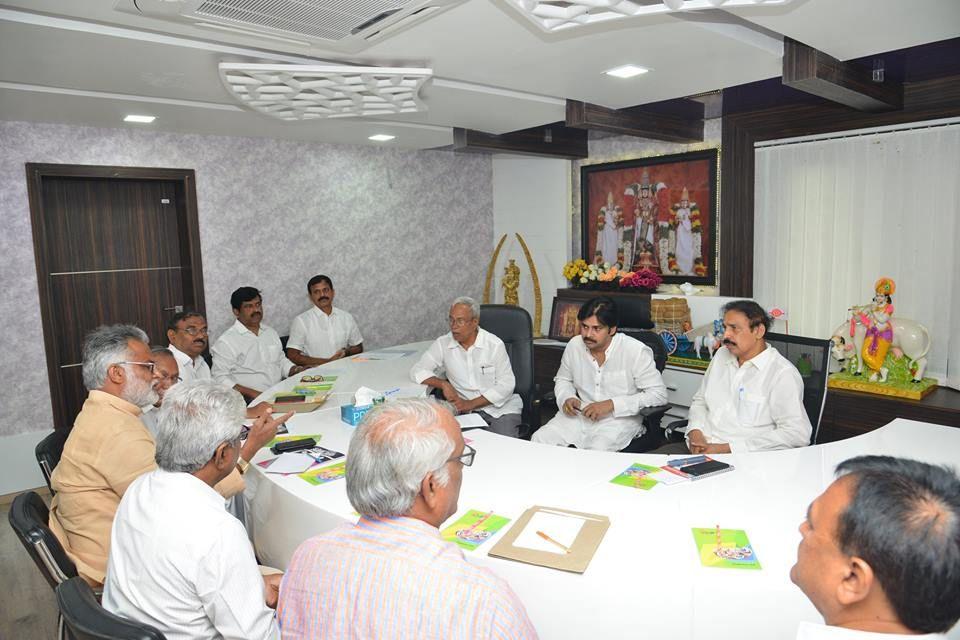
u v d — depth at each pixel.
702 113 4.25
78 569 1.76
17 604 2.83
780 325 4.18
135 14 2.04
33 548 1.56
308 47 2.45
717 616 1.41
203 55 2.50
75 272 4.27
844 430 3.54
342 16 2.10
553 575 1.45
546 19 2.15
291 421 2.68
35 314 4.01
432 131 4.50
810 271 4.01
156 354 2.32
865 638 0.74
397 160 5.50
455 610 0.99
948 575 0.70
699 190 4.62
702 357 4.28
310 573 1.08
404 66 2.80
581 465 2.10
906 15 2.22
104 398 1.89
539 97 3.50
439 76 2.98
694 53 2.65
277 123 4.10
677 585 1.41
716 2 2.02
